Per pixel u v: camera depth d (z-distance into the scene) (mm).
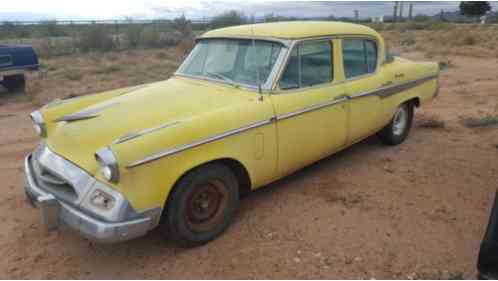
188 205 3236
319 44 4164
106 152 2725
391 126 5488
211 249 3406
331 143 4406
